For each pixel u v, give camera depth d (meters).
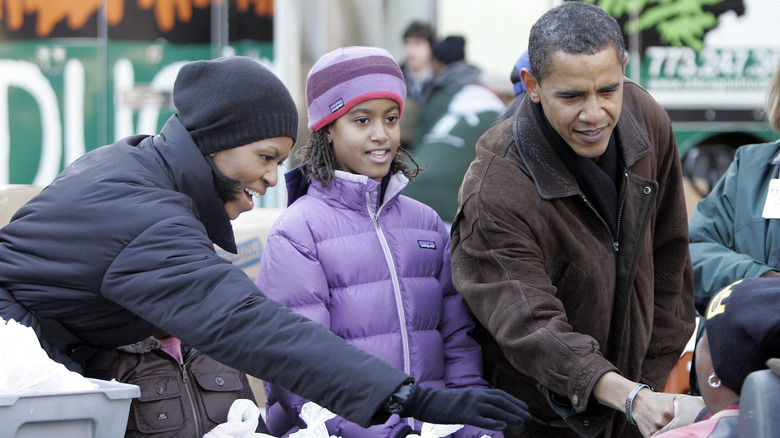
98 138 15.86
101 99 15.85
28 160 15.92
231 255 9.55
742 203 8.47
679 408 6.04
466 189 7.22
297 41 14.66
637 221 7.27
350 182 7.30
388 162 7.46
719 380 5.03
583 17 6.67
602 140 6.78
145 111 15.80
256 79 6.20
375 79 7.35
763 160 8.48
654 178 7.51
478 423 5.17
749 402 4.61
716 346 4.90
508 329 6.79
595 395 6.54
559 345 6.61
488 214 7.01
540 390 7.20
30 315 5.96
